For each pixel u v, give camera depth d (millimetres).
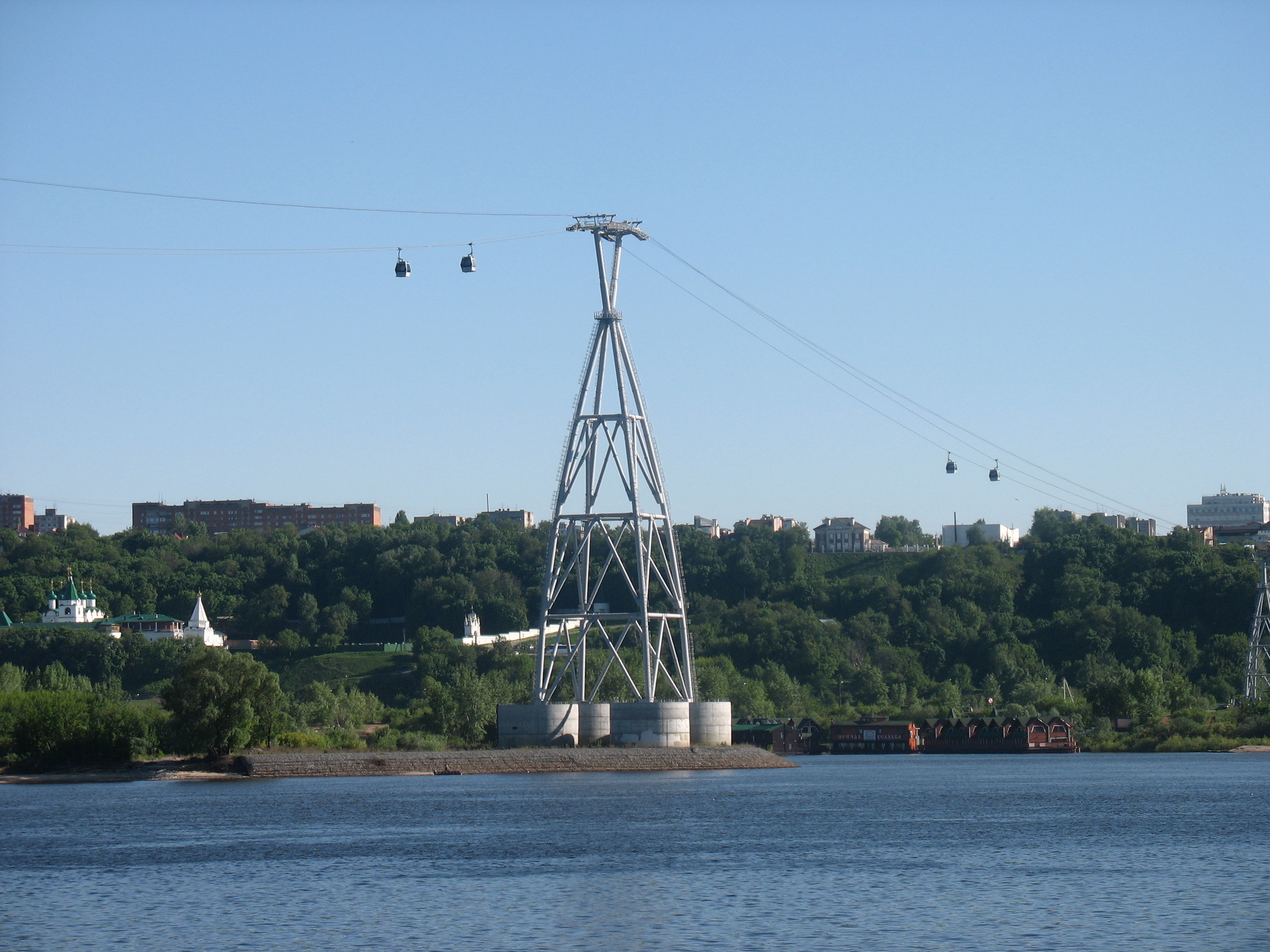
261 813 159125
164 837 137125
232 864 119188
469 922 94188
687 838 137250
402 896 104125
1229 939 88750
